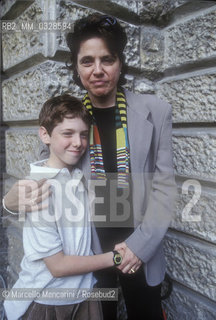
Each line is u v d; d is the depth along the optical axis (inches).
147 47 68.1
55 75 59.4
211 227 56.8
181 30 63.8
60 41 58.6
